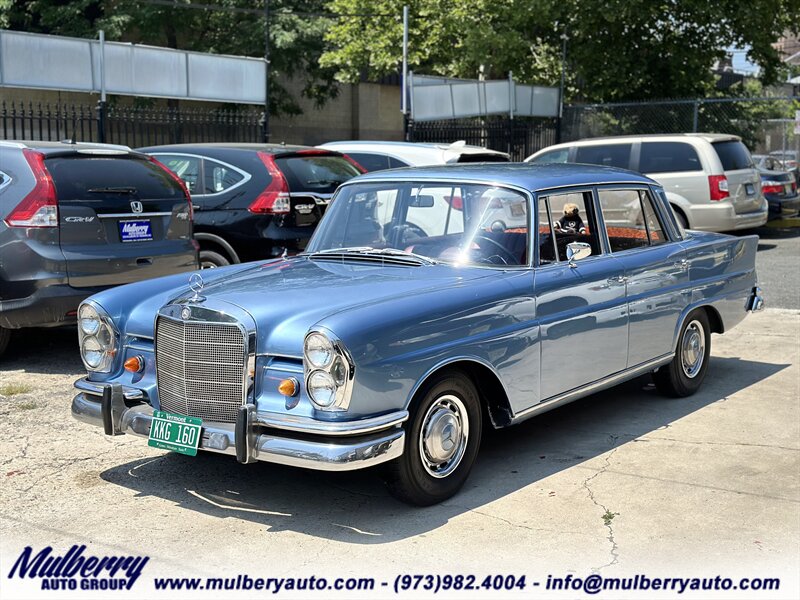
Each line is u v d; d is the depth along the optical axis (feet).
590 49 76.79
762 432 20.48
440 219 18.94
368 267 18.25
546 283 18.07
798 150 76.48
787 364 26.94
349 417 14.43
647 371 21.68
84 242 24.97
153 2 75.15
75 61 46.70
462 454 16.56
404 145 42.80
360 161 43.09
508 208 18.54
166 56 50.93
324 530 15.20
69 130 73.41
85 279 24.81
